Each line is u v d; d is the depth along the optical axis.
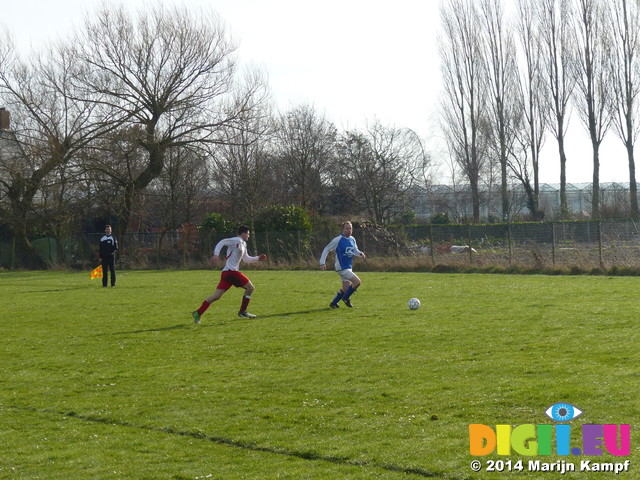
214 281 26.41
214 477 5.50
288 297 19.00
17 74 38.25
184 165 43.41
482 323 12.63
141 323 14.48
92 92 37.88
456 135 53.41
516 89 51.38
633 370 8.20
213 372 9.30
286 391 8.06
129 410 7.53
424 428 6.45
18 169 39.56
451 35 52.31
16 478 5.65
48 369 9.92
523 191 56.03
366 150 49.88
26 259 41.22
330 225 38.31
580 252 28.84
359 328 12.66
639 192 49.50
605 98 47.34
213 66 38.75
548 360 9.02
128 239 39.16
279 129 42.06
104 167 39.22
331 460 5.80
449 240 36.66
